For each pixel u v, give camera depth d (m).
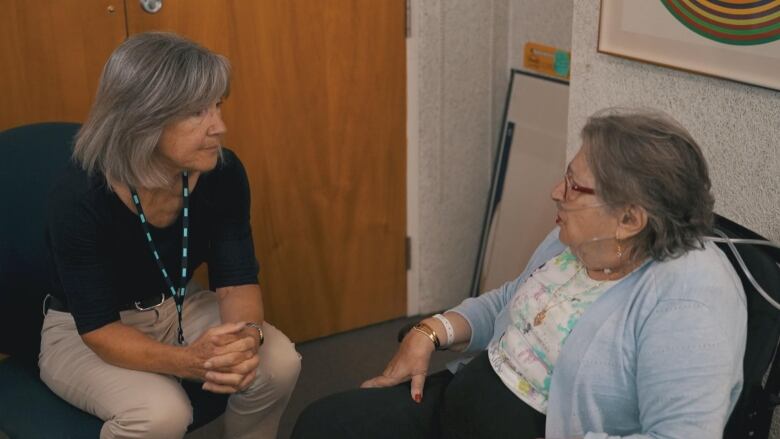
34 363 1.98
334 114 2.78
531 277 1.65
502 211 3.03
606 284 1.51
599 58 2.12
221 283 1.98
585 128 1.45
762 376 1.43
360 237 2.97
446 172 3.03
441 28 2.84
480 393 1.61
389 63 2.80
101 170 1.73
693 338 1.36
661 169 1.37
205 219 1.93
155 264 1.87
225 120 2.62
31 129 1.95
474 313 1.80
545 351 1.56
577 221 1.45
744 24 1.71
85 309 1.78
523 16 2.90
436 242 3.10
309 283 2.94
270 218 2.80
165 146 1.69
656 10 1.90
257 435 2.02
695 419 1.33
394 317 3.14
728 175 1.85
